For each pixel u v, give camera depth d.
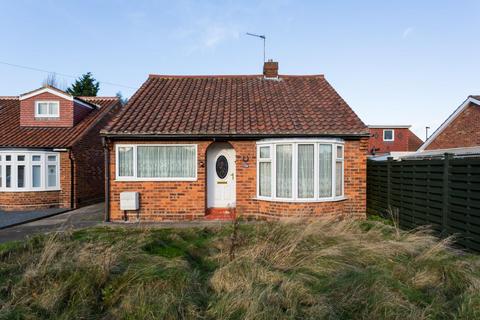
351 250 5.76
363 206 10.37
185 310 3.98
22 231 9.37
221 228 8.20
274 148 10.03
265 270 4.92
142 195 10.52
